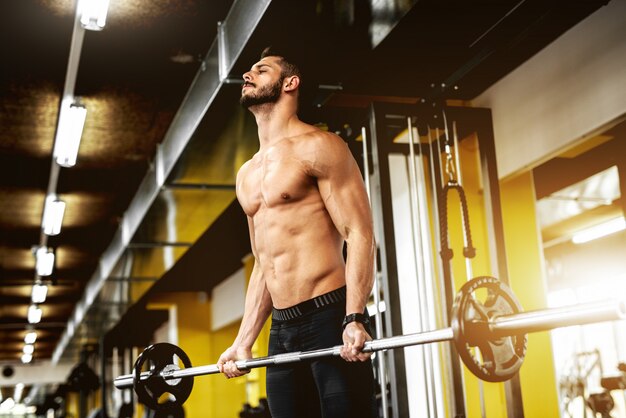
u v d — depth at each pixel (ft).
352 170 7.52
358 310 6.84
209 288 43.24
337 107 13.83
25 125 20.83
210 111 14.76
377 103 13.12
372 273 7.16
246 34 12.41
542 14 12.42
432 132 15.39
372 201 13.60
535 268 16.76
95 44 16.37
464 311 5.74
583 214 26.86
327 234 7.49
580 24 13.66
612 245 30.25
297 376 7.48
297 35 12.34
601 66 13.19
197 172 18.71
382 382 12.71
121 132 21.16
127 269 31.04
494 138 14.97
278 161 7.66
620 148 14.62
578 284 32.04
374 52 13.28
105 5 13.75
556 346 34.60
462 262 16.21
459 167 13.46
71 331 50.11
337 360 7.07
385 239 12.61
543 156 14.69
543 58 14.66
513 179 17.10
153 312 46.42
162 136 21.54
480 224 16.61
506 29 12.84
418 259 16.43
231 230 31.14
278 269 7.55
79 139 19.36
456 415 12.22
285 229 7.54
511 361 6.10
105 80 18.08
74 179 24.89
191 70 17.81
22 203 27.84
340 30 12.41
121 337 48.32
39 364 76.13
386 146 13.03
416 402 16.21
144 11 15.17
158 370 8.87
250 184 7.98
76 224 30.07
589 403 26.35
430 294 15.90
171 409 8.89
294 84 7.94
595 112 13.34
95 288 37.01
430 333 5.95
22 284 41.27
